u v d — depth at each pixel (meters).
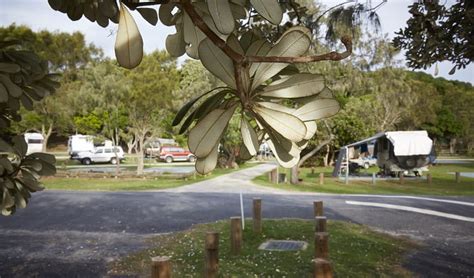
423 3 3.40
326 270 3.83
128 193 15.35
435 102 38.44
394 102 28.16
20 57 1.22
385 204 12.54
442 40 3.43
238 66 0.66
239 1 0.79
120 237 8.37
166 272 3.89
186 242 7.62
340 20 3.79
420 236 8.24
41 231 9.00
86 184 18.34
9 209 1.25
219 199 13.68
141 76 20.30
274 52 0.68
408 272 5.91
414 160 22.75
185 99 19.98
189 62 21.52
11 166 1.17
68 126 30.45
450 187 18.06
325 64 13.98
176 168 29.72
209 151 0.64
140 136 22.81
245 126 0.76
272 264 5.97
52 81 1.28
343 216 10.47
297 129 0.66
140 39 0.72
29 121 25.98
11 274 6.14
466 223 9.68
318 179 21.94
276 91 0.69
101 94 20.31
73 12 0.97
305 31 0.67
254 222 7.86
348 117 25.16
